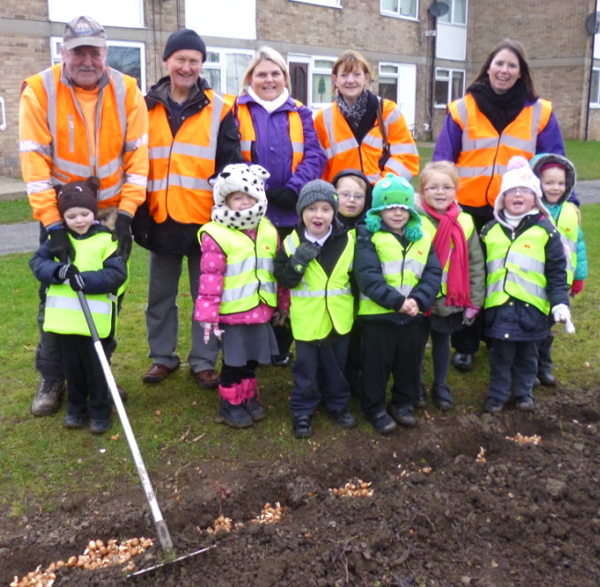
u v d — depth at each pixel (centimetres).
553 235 409
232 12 1648
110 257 371
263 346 388
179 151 409
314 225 371
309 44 1880
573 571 289
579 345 530
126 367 478
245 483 342
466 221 419
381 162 467
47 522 313
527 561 295
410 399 407
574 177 445
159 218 416
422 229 411
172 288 453
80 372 383
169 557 284
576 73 2481
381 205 382
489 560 296
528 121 465
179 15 1536
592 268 743
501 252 416
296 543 299
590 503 331
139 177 390
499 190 471
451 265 411
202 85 413
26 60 1295
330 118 465
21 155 370
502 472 356
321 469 360
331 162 469
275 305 393
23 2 1272
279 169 435
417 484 348
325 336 387
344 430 400
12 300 615
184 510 321
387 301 373
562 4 2452
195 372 454
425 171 418
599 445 391
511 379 435
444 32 2447
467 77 2608
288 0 1794
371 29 2094
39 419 402
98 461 361
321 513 322
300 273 373
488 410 425
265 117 434
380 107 462
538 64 2555
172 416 411
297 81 1880
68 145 377
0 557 291
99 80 377
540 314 412
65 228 370
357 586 278
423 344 423
